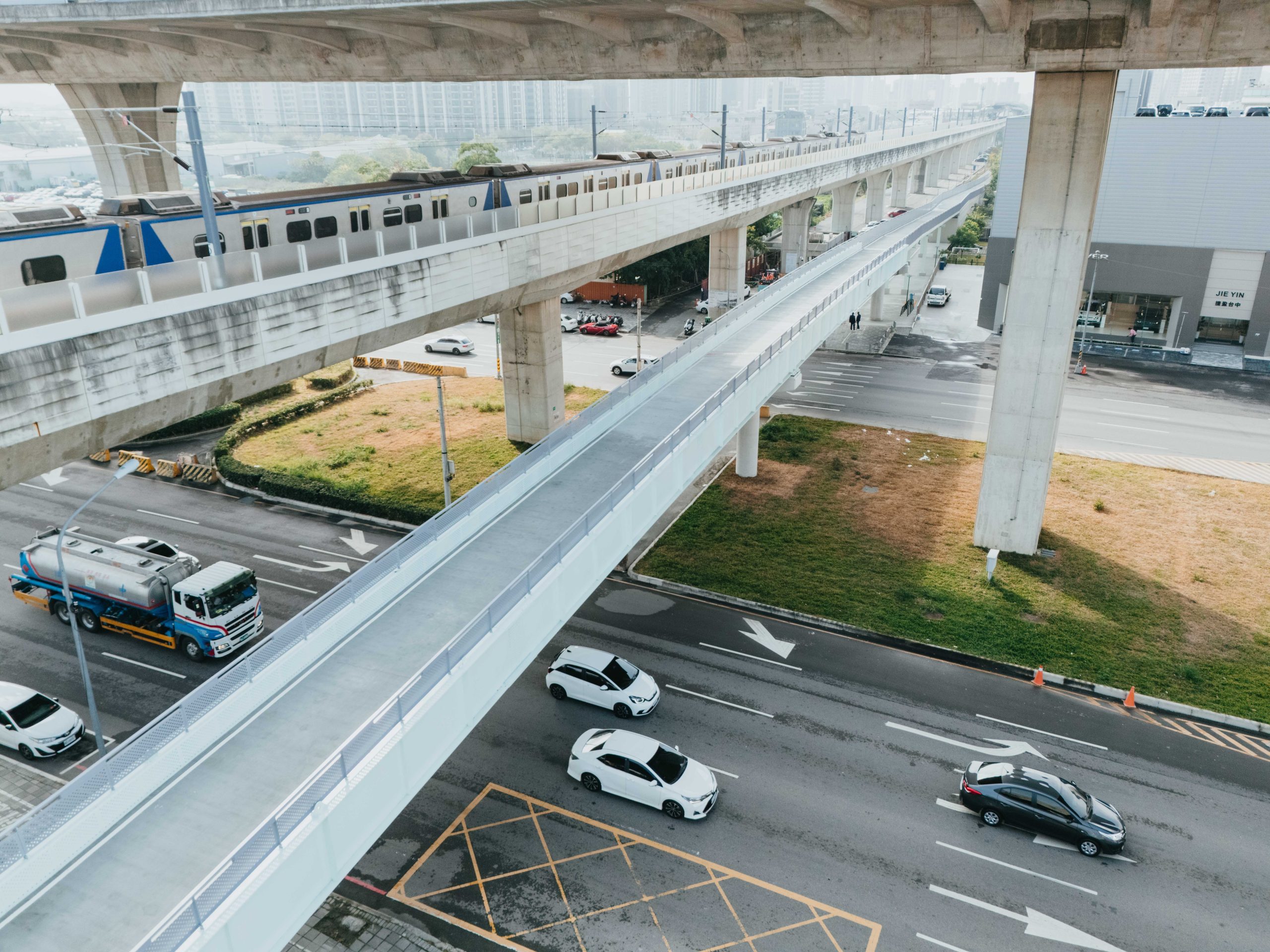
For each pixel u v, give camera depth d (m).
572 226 37.62
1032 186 29.17
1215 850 19.73
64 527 18.56
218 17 32.25
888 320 70.12
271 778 14.25
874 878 18.86
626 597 30.23
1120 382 54.69
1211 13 24.97
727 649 27.23
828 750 22.78
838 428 46.53
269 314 23.00
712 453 25.73
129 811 13.61
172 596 26.09
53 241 20.69
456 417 47.69
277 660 16.19
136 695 24.94
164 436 44.59
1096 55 26.77
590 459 25.44
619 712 23.95
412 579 19.55
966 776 20.94
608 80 35.81
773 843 19.78
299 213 27.64
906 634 27.88
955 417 48.31
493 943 17.28
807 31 31.44
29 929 11.77
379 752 13.74
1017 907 18.16
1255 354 60.31
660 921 17.77
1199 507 37.25
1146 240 61.38
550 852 19.48
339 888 18.48
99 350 18.75
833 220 104.94
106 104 47.09
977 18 28.41
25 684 25.31
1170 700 24.88
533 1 28.47
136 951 10.14
